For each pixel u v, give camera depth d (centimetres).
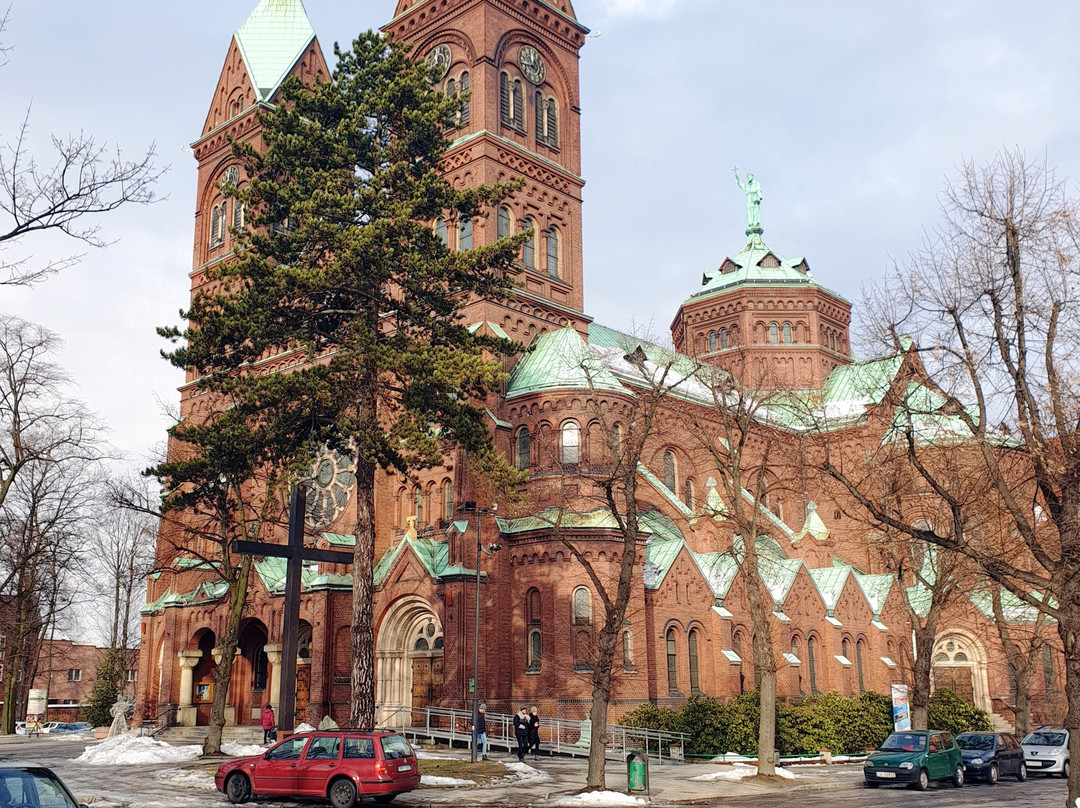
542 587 4819
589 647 4659
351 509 5728
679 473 6275
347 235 3459
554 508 5006
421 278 3612
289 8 7388
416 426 3350
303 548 3444
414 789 2980
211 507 4616
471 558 4931
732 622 5456
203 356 3541
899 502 3897
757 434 6856
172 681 6038
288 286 3497
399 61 3925
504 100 6362
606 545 4831
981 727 5675
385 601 5172
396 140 3866
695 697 4631
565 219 6519
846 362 8950
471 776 3406
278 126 3853
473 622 4828
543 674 4716
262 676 5922
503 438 5322
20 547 5106
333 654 5219
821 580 6444
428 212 3816
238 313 3509
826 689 5981
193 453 5462
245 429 3494
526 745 4178
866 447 7144
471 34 6331
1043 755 4481
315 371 3400
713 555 5653
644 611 4944
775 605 5822
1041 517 3791
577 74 6912
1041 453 2377
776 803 2952
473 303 5744
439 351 3512
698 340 9081
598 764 3014
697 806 2883
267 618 5562
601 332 7044
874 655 6419
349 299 3772
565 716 4597
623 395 5406
